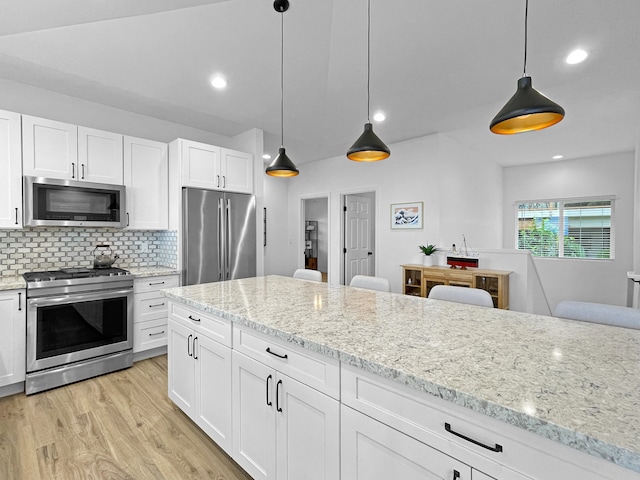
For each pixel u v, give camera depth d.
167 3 2.06
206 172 3.59
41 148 2.73
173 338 2.18
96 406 2.34
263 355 1.46
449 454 0.88
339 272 5.83
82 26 2.38
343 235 5.84
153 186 3.44
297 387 1.30
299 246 6.61
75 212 2.86
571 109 3.63
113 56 2.67
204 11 2.45
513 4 2.33
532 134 4.60
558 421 0.70
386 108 3.71
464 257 4.00
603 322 1.51
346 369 1.13
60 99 3.11
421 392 0.94
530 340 1.23
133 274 3.04
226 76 3.09
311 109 3.79
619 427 0.68
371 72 3.17
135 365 3.09
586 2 2.22
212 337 1.79
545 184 6.28
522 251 3.74
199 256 3.46
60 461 1.78
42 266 3.05
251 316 1.56
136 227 3.31
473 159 5.44
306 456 1.28
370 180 5.32
